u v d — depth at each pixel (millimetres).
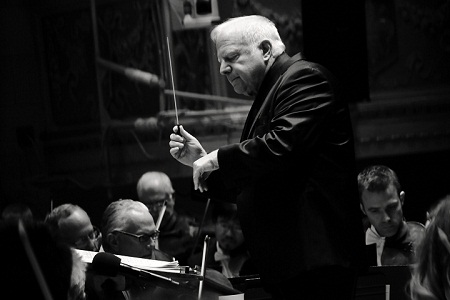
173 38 11055
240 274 8383
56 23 12086
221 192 5188
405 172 10164
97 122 11664
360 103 10242
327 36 9117
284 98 4789
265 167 4637
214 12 9938
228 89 10891
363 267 4816
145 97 11289
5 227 2779
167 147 11102
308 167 4730
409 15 10328
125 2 11375
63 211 6832
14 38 12078
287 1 10664
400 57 10336
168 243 9055
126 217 6574
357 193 4844
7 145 11930
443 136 10164
